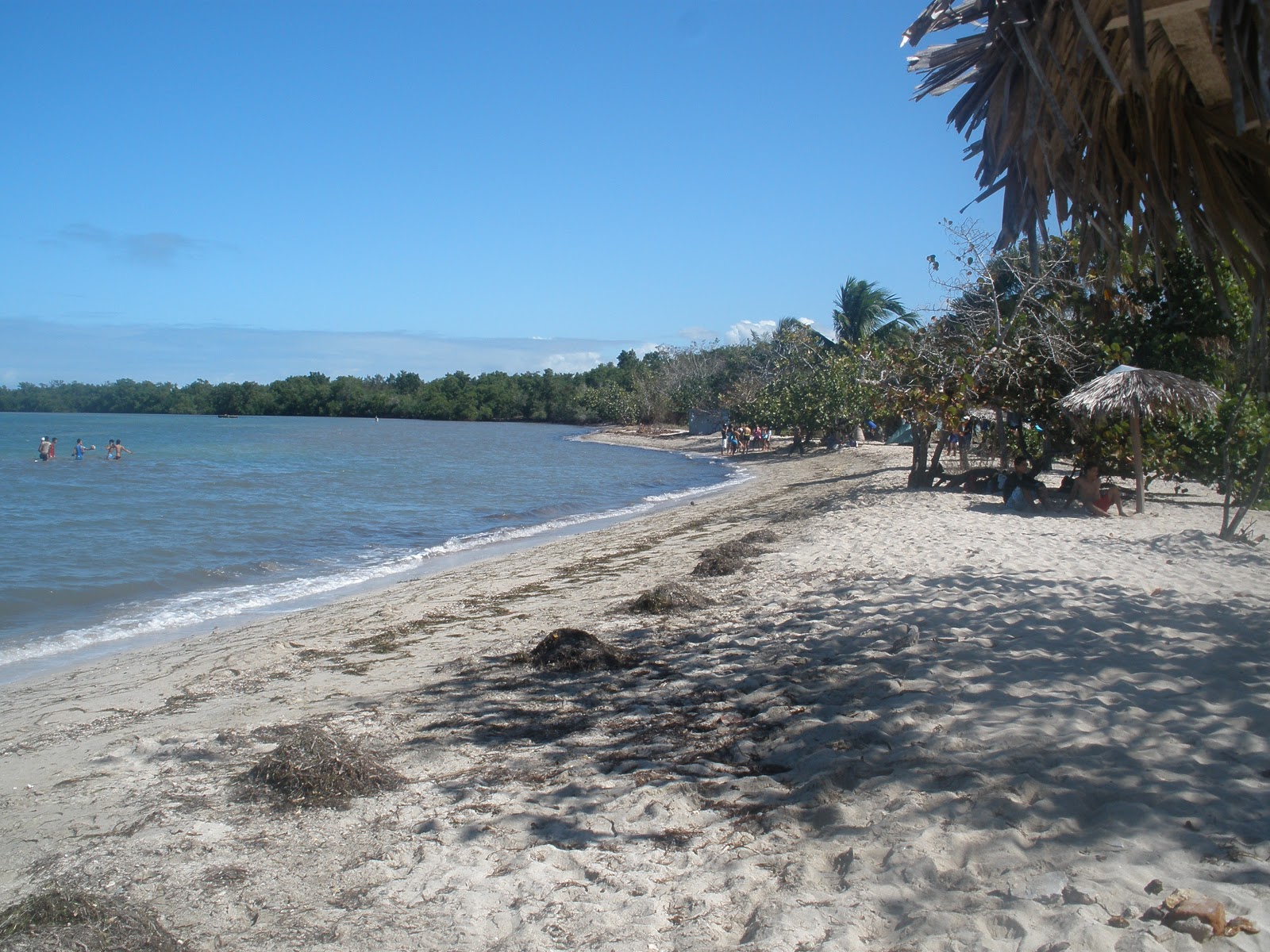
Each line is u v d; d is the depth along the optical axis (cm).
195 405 16738
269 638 997
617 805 447
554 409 12425
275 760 513
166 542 1848
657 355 10662
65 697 788
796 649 716
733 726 558
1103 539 1159
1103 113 367
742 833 408
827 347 4500
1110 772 425
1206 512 1466
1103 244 406
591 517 2311
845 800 427
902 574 968
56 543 1816
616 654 748
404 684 750
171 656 941
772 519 1825
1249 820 368
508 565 1491
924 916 314
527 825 436
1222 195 371
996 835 370
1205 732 471
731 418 5484
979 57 369
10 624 1138
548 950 324
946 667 618
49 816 490
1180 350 1549
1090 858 343
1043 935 293
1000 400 1720
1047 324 1661
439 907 362
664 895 358
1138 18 270
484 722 610
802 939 309
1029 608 777
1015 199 411
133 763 575
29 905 348
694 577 1150
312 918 361
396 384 15300
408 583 1355
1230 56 286
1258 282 386
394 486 3250
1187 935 284
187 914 368
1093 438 1603
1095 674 585
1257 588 846
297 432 8712
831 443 4216
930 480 1995
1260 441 1504
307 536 1973
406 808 467
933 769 447
